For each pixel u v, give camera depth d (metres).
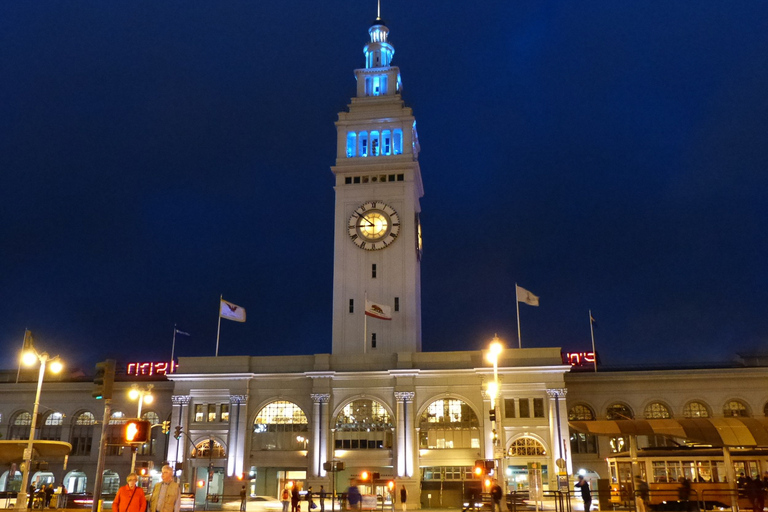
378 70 101.50
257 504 73.75
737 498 41.06
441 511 66.12
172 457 81.75
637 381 90.06
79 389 97.75
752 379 88.00
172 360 100.56
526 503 64.06
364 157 94.94
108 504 65.56
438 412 79.69
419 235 99.88
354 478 73.31
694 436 42.25
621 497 50.34
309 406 81.94
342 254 92.19
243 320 88.69
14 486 95.56
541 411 77.81
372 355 83.19
